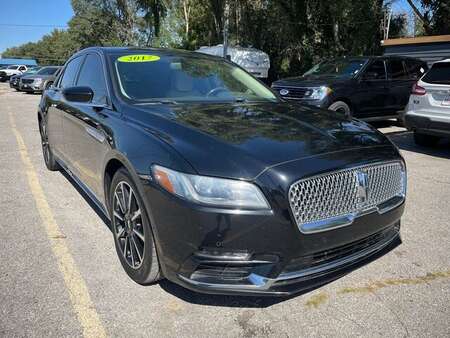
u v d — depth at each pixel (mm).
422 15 19172
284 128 3035
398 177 3148
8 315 2744
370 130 3365
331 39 21531
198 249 2465
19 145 8258
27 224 4219
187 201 2471
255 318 2775
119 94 3678
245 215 2402
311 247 2543
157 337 2580
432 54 13438
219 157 2537
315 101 9352
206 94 3996
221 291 2496
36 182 5664
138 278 3074
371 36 20688
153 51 4441
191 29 37500
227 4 25078
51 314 2768
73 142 4461
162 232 2639
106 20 51875
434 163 7051
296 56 23438
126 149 2992
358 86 9797
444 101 7242
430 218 4562
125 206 3168
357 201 2740
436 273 3383
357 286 3178
